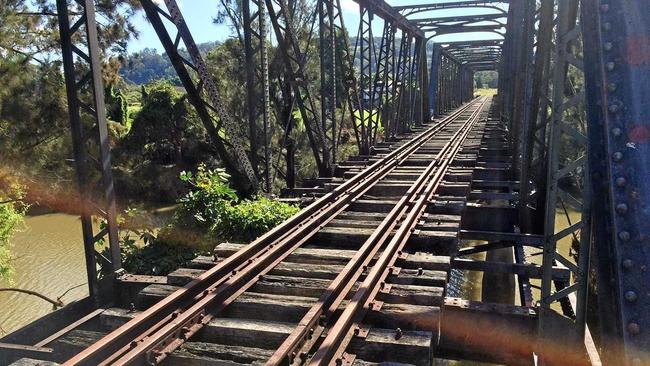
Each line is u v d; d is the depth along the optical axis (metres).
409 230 6.48
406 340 3.84
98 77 5.21
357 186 9.14
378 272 4.90
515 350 5.11
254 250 5.71
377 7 16.25
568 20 4.69
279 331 4.13
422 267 5.40
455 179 10.29
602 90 2.35
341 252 5.91
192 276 5.18
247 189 8.11
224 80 17.22
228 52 17.53
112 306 5.43
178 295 4.46
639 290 2.17
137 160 20.11
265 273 5.31
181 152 21.55
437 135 20.12
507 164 13.39
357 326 4.02
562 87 4.85
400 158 12.84
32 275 18.06
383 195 9.62
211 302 4.51
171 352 3.86
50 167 12.24
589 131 2.54
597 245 2.48
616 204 2.24
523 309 5.18
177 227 7.14
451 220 7.08
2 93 11.25
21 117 11.35
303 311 4.51
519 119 11.91
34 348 4.21
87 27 5.08
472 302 5.30
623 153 2.24
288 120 10.50
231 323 4.30
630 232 2.20
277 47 16.39
